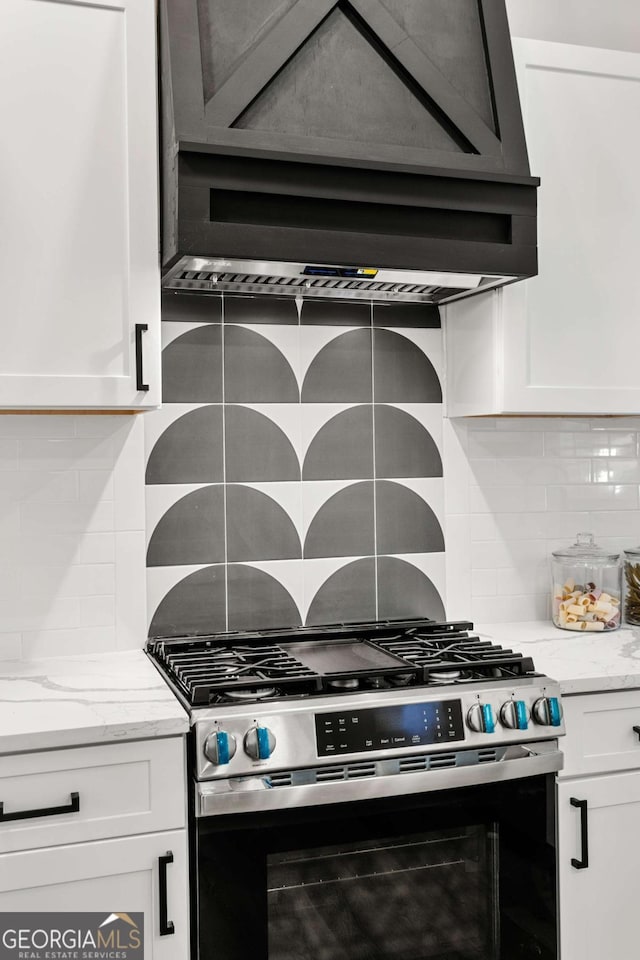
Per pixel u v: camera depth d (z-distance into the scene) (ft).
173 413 7.28
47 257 5.87
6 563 6.82
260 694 5.73
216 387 7.39
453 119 6.40
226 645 6.96
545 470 8.45
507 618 8.32
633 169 7.52
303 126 6.09
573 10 8.50
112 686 5.99
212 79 5.96
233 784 5.29
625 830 6.40
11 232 5.79
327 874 5.66
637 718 6.46
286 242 5.94
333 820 5.57
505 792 6.02
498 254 6.48
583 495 8.59
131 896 5.24
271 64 5.97
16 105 5.81
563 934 6.21
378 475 7.89
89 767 5.16
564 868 6.20
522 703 5.90
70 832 5.12
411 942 5.87
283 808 5.44
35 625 6.89
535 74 7.17
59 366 5.89
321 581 7.70
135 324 6.05
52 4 5.89
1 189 5.77
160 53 6.38
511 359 7.12
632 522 8.77
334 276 6.46
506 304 7.08
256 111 5.99
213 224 5.78
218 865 5.32
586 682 6.22
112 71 6.03
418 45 6.50
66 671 6.43
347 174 6.05
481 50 6.70
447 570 8.11
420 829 5.79
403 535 7.97
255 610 7.51
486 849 6.06
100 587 7.06
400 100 6.37
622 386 7.52
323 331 7.72
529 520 8.38
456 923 5.98
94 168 5.98
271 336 7.55
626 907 6.40
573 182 7.30
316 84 6.17
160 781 5.28
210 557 7.39
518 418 8.34
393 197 6.17
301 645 7.06
